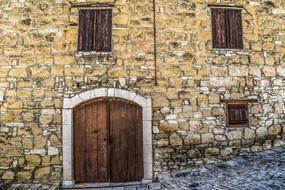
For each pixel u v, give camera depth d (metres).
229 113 7.16
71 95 6.77
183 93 6.99
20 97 6.73
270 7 7.58
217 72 7.17
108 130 6.88
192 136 6.91
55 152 6.61
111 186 6.57
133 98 6.83
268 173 5.87
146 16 7.10
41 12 6.97
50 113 6.71
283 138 7.34
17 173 6.54
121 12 7.07
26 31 6.89
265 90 7.35
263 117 7.28
